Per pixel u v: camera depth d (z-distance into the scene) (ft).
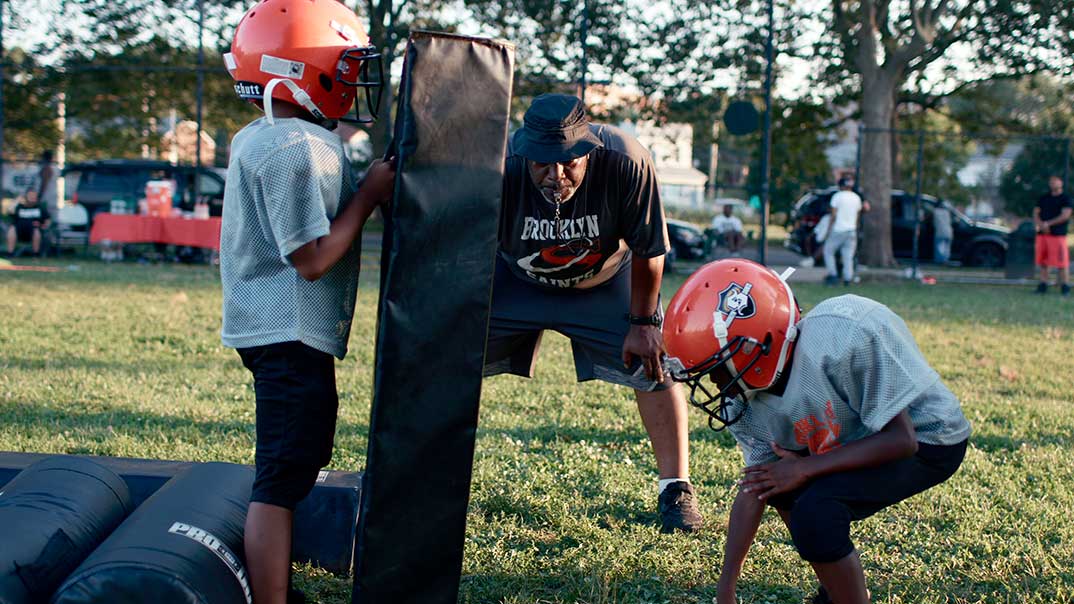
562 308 12.71
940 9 60.13
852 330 8.30
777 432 8.96
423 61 7.82
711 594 10.11
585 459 14.67
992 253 67.26
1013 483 13.64
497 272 12.94
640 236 11.44
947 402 8.71
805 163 75.87
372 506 8.06
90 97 58.70
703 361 8.46
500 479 13.43
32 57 56.70
